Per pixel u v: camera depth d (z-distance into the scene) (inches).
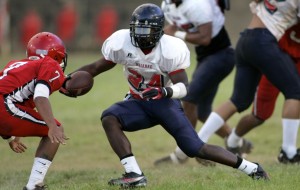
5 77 792.3
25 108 791.7
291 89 1011.9
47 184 893.2
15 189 870.4
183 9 1121.4
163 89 792.9
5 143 1307.8
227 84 2358.5
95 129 1478.8
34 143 1296.8
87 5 4343.0
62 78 783.7
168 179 891.4
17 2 4153.5
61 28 4050.2
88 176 948.0
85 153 1226.6
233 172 927.0
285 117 1025.5
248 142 1155.3
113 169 1038.4
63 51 834.8
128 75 842.2
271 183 827.4
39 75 775.1
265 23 1016.9
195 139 812.0
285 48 1024.2
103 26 4079.7
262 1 1034.1
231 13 4441.4
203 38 1117.1
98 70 845.8
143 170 999.0
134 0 4382.4
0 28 3703.3
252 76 1056.8
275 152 1232.8
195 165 1084.5
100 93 2114.9
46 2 4224.9
